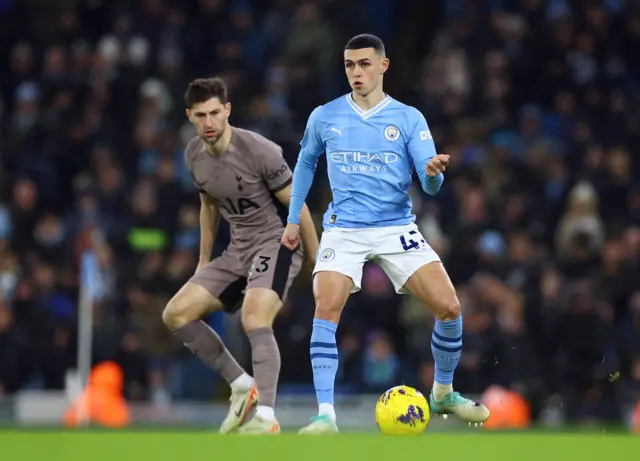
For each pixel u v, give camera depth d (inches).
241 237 962.7
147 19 2121.1
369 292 1685.5
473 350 1598.2
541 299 1649.9
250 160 941.8
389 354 1637.6
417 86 2236.7
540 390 1592.0
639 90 2197.3
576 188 1828.2
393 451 592.7
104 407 1477.6
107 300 1659.7
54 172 1908.2
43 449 602.2
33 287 1658.5
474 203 1803.6
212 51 2151.8
